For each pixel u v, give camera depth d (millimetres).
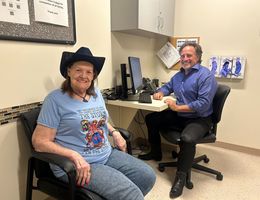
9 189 1358
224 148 2752
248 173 2182
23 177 1428
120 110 2330
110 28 2094
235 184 1996
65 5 1567
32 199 1502
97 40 1949
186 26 2729
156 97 2150
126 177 1272
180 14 2736
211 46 2635
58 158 1095
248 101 2543
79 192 1130
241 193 1872
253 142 2588
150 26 2168
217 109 2002
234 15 2461
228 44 2543
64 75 1386
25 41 1339
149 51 2848
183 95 2094
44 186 1285
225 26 2525
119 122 2346
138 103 1958
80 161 1147
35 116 1331
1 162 1295
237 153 2621
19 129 1365
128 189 1173
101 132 1403
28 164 1310
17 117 1347
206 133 1954
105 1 1986
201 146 2812
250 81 2498
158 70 3004
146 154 2430
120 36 2254
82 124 1291
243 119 2602
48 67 1512
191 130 1847
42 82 1479
